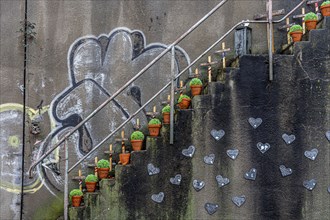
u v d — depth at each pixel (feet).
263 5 25.85
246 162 21.54
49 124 25.11
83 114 25.35
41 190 24.71
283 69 21.88
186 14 25.90
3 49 25.21
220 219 21.35
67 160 22.77
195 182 21.53
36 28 25.44
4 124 24.89
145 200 21.66
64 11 25.68
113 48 25.80
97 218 21.77
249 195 21.43
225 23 25.88
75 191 22.31
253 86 21.84
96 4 25.86
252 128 21.66
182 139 21.75
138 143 22.31
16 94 25.05
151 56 25.89
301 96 21.79
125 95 25.57
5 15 25.35
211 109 21.75
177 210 21.54
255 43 25.67
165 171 21.71
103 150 25.09
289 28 24.75
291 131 21.67
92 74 25.58
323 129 21.66
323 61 21.89
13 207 24.52
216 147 21.61
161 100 25.50
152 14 25.94
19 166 24.71
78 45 25.63
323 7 22.26
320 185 21.45
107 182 21.86
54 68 25.41
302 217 21.31
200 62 25.66
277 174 21.50
